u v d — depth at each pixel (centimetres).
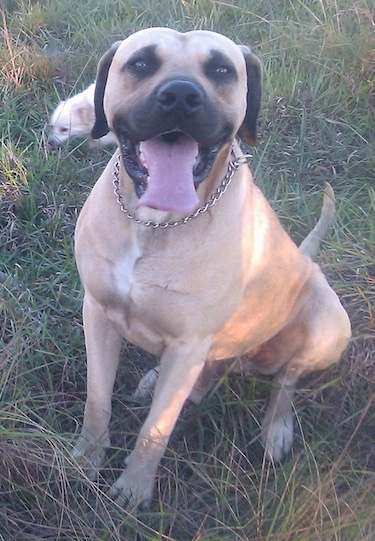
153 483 137
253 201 135
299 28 232
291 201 188
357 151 202
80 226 133
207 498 137
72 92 216
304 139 203
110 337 138
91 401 139
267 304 142
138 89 122
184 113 116
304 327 152
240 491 135
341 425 153
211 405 149
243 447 148
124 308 131
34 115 204
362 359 161
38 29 235
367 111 210
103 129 138
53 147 196
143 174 122
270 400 155
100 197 129
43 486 131
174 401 133
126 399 149
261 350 156
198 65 123
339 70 217
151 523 133
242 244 129
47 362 151
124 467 144
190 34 126
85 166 194
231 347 143
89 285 132
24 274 166
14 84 212
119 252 127
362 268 173
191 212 123
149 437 133
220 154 126
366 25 230
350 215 186
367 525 131
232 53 127
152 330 133
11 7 249
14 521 129
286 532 126
